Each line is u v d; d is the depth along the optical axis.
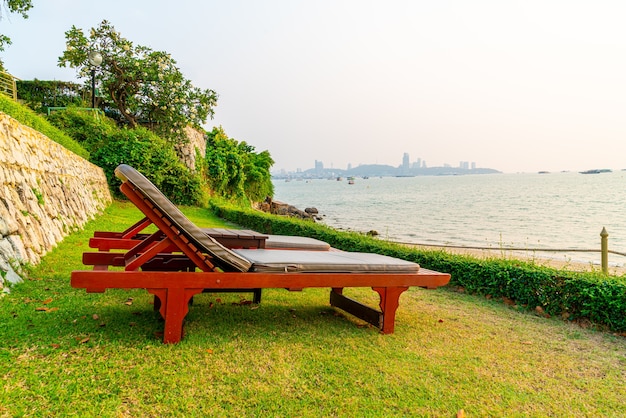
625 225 20.98
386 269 3.52
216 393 2.29
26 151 5.78
